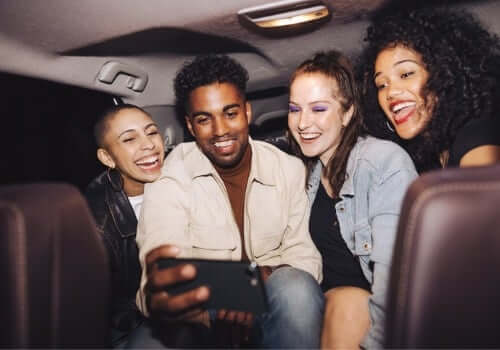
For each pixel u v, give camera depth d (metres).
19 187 0.77
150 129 1.64
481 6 1.59
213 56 1.53
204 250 1.52
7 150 1.75
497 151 1.31
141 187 1.69
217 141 1.51
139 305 1.37
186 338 1.25
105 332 0.90
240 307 1.08
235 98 1.49
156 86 1.82
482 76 1.53
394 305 0.71
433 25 1.54
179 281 0.97
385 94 1.60
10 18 1.20
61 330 0.78
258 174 1.58
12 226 0.70
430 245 0.66
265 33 1.57
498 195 0.64
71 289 0.80
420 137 1.60
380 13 1.56
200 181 1.56
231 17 1.42
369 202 1.41
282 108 2.11
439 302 0.68
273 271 1.45
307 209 1.61
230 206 1.56
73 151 1.85
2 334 0.72
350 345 1.28
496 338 0.69
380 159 1.42
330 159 1.56
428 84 1.52
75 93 1.66
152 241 1.39
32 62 1.39
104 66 1.56
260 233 1.57
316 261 1.51
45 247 0.75
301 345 1.18
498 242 0.65
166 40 1.53
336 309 1.35
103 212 1.62
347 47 1.74
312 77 1.49
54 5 1.19
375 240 1.31
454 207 0.65
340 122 1.53
